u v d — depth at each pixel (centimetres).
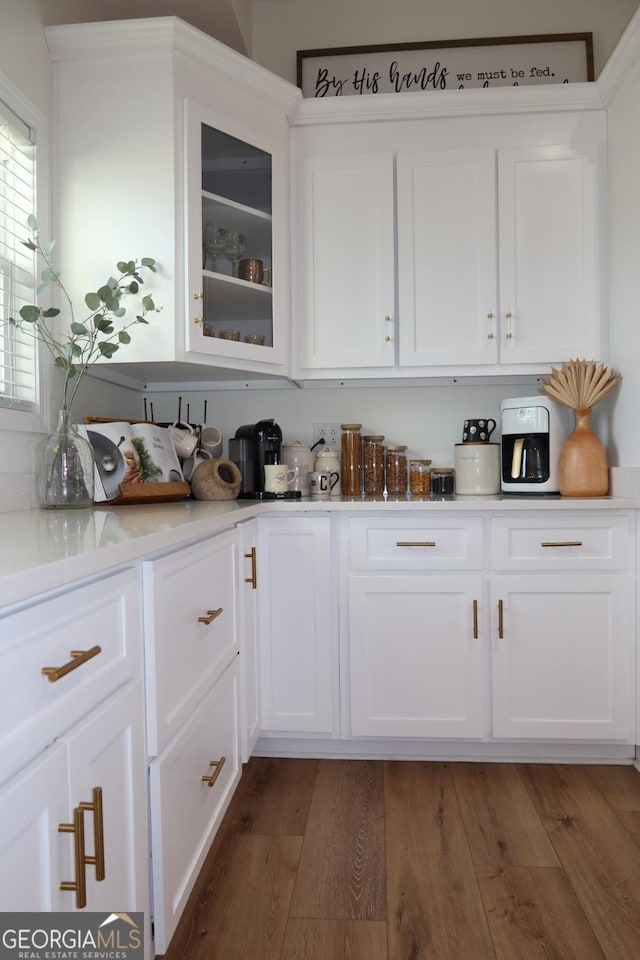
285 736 215
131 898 104
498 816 177
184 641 131
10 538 103
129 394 256
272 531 211
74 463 170
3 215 176
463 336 236
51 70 200
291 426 270
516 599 206
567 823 173
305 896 144
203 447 246
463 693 207
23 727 73
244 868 155
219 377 250
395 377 242
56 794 80
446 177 235
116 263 199
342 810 182
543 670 206
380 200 237
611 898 143
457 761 213
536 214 233
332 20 269
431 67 266
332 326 239
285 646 211
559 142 233
